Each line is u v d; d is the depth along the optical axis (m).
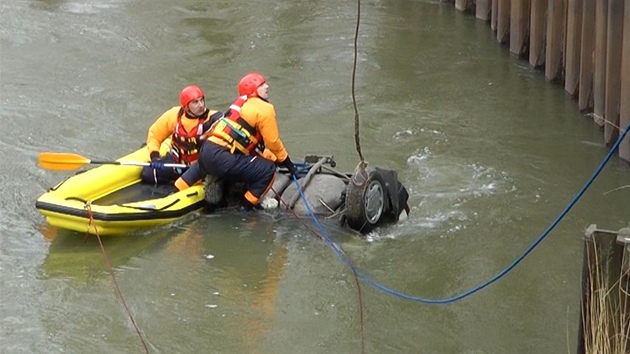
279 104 11.95
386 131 11.11
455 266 7.90
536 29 13.10
